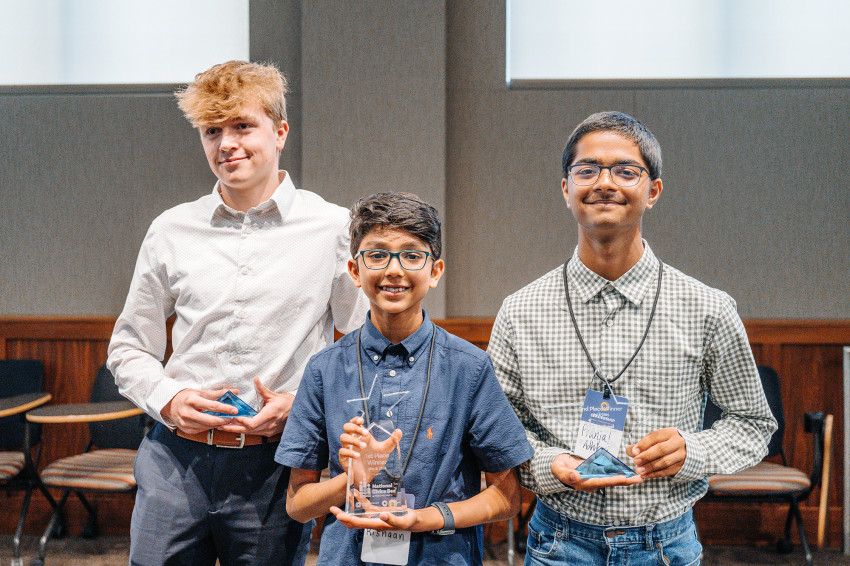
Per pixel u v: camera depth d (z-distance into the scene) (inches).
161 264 72.0
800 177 142.6
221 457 67.9
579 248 60.2
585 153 56.1
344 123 140.9
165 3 150.0
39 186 148.7
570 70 146.9
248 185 69.3
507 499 57.3
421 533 54.6
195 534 68.8
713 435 57.5
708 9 144.7
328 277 71.9
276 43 147.0
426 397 56.1
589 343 58.8
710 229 144.0
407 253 53.9
